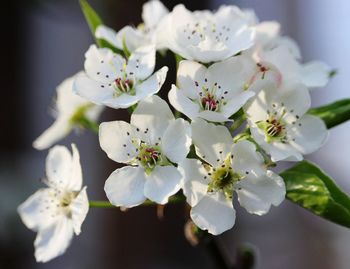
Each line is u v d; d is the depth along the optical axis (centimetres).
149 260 44
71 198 27
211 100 24
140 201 24
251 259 28
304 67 29
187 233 27
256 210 24
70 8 39
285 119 25
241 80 25
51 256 26
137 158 24
